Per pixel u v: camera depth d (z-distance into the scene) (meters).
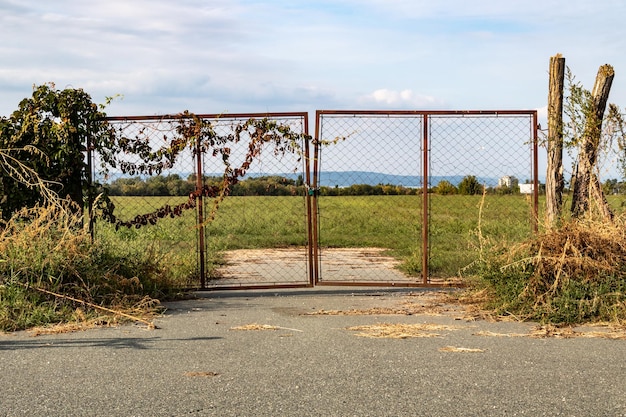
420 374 5.50
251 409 4.63
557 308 8.20
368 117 10.14
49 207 9.36
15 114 10.20
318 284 10.38
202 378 5.40
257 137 10.20
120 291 8.97
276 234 20.67
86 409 4.66
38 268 8.70
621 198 10.43
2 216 10.11
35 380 5.37
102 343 6.75
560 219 9.77
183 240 17.44
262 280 11.85
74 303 8.48
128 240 13.90
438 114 10.12
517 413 4.55
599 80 10.41
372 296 10.14
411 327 7.55
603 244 8.95
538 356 6.14
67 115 10.06
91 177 10.33
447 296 9.81
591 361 5.95
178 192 10.61
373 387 5.13
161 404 4.75
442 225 20.92
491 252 9.63
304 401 4.80
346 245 18.19
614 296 8.29
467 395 4.93
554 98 10.48
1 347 6.59
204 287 10.47
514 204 14.85
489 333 7.26
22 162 10.09
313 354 6.21
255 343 6.70
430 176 10.30
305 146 10.19
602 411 4.59
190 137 10.23
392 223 21.80
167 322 7.93
